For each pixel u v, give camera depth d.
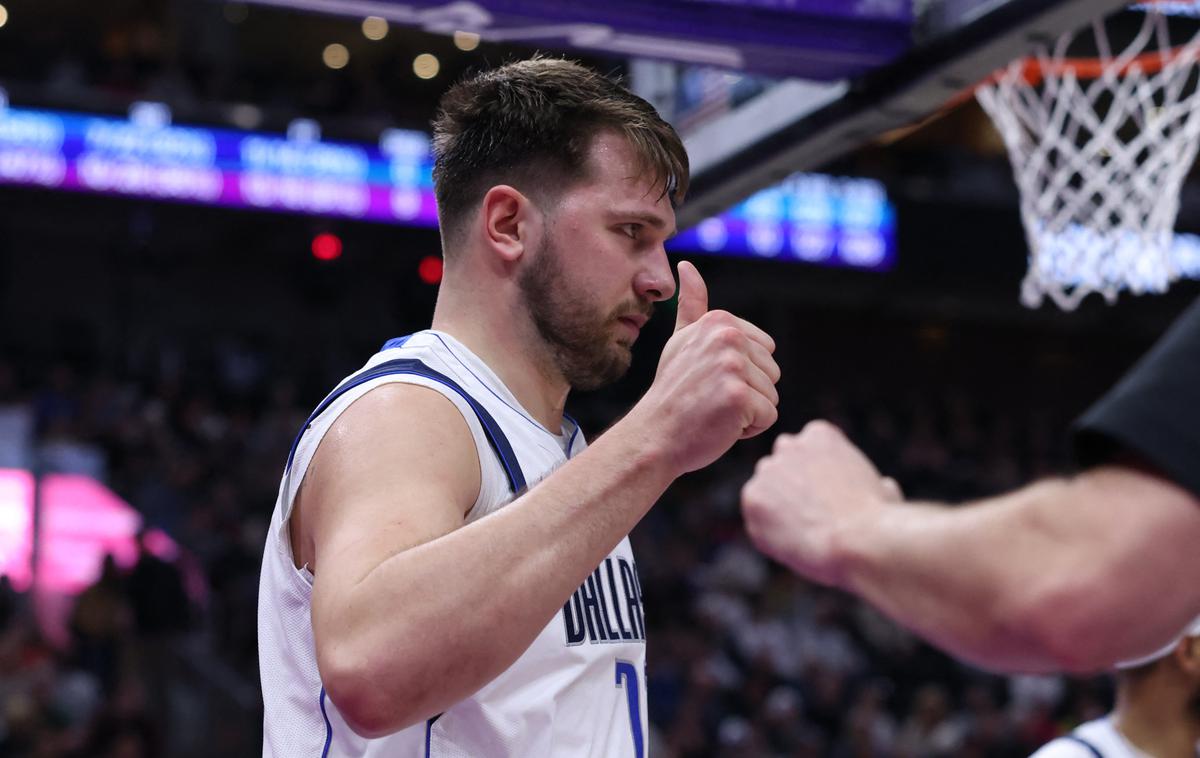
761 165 4.96
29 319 22.28
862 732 13.38
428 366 2.33
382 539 1.99
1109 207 6.04
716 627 15.48
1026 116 6.17
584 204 2.39
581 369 2.46
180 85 19.86
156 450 18.33
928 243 19.56
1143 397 1.60
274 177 17.33
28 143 16.45
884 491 2.22
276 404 20.28
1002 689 15.03
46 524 16.53
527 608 1.93
